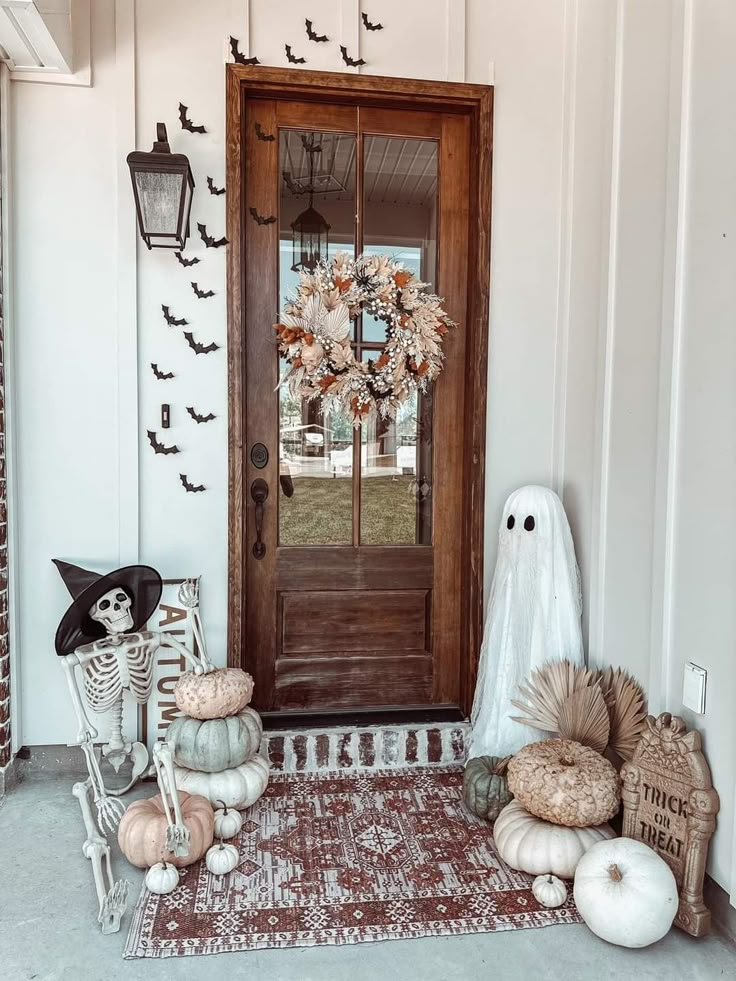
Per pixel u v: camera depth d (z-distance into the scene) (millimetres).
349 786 2436
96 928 1752
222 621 2592
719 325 1803
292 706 2742
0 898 1856
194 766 2189
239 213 2496
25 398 2438
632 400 2219
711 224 1831
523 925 1778
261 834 2139
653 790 1879
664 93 2053
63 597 2498
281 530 2703
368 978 1604
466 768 2357
